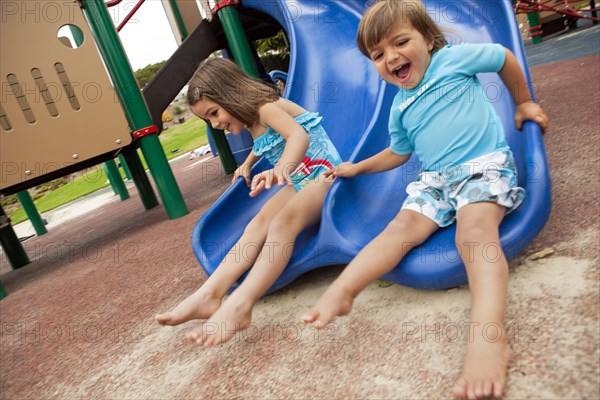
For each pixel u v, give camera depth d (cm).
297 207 136
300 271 136
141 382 119
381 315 114
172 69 387
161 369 123
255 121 158
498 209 107
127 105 320
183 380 114
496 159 115
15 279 335
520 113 132
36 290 269
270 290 140
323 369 100
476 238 98
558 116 251
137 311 174
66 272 295
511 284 107
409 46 122
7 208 1330
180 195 348
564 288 98
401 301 117
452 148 120
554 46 705
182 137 1362
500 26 174
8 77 285
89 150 305
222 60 157
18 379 144
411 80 126
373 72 245
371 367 95
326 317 99
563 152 187
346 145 216
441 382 84
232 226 177
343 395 89
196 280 187
